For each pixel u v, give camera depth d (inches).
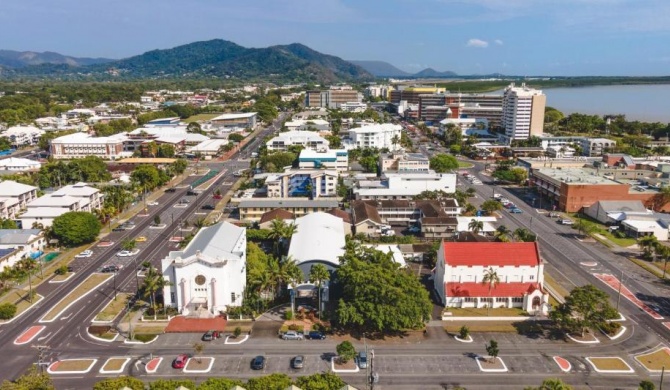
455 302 5364.2
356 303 4753.9
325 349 4549.7
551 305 5364.2
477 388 3983.8
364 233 7455.7
